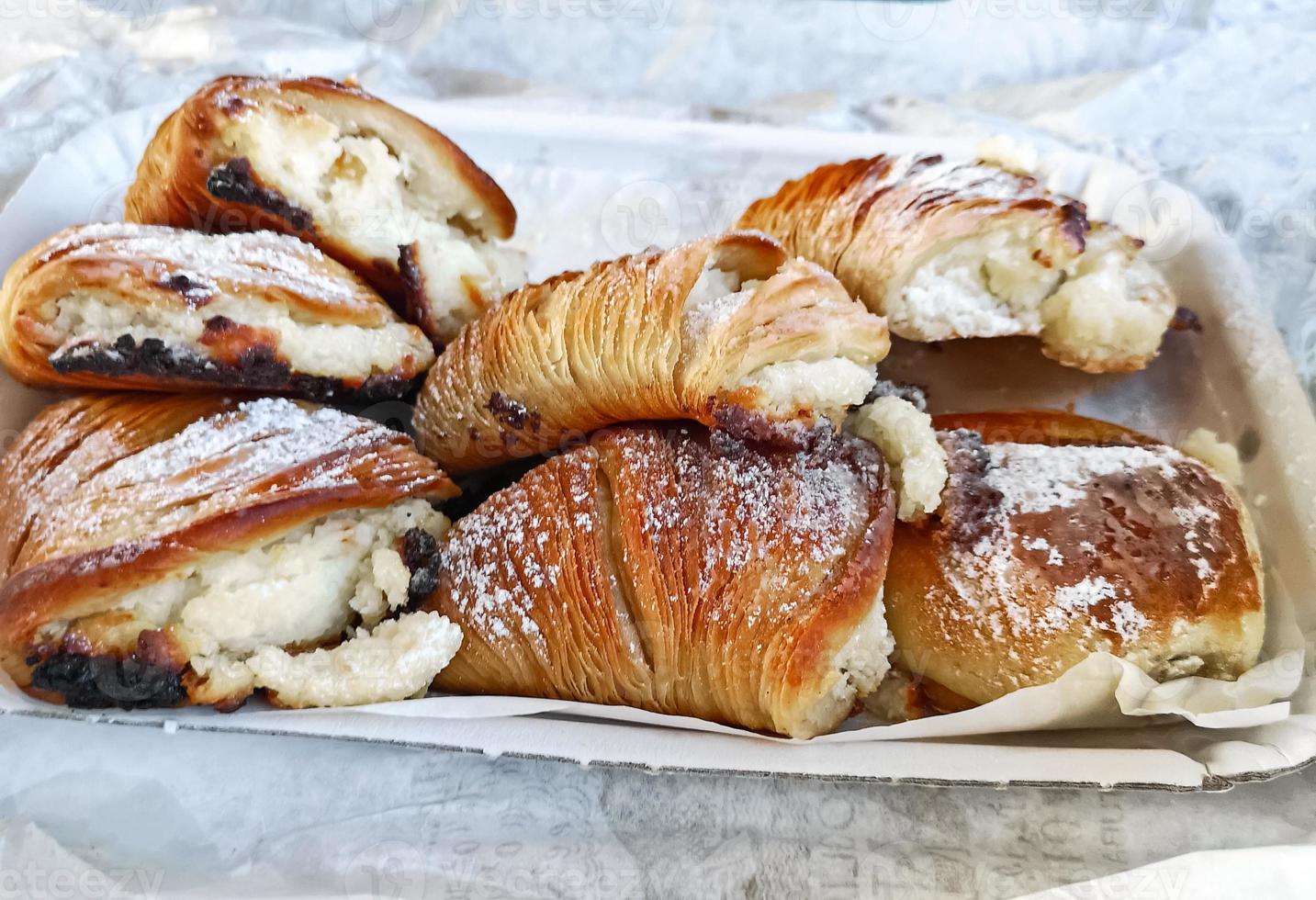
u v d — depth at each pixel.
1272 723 0.31
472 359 0.37
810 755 0.31
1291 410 0.36
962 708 0.33
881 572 0.32
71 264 0.33
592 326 0.34
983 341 0.39
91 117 0.46
